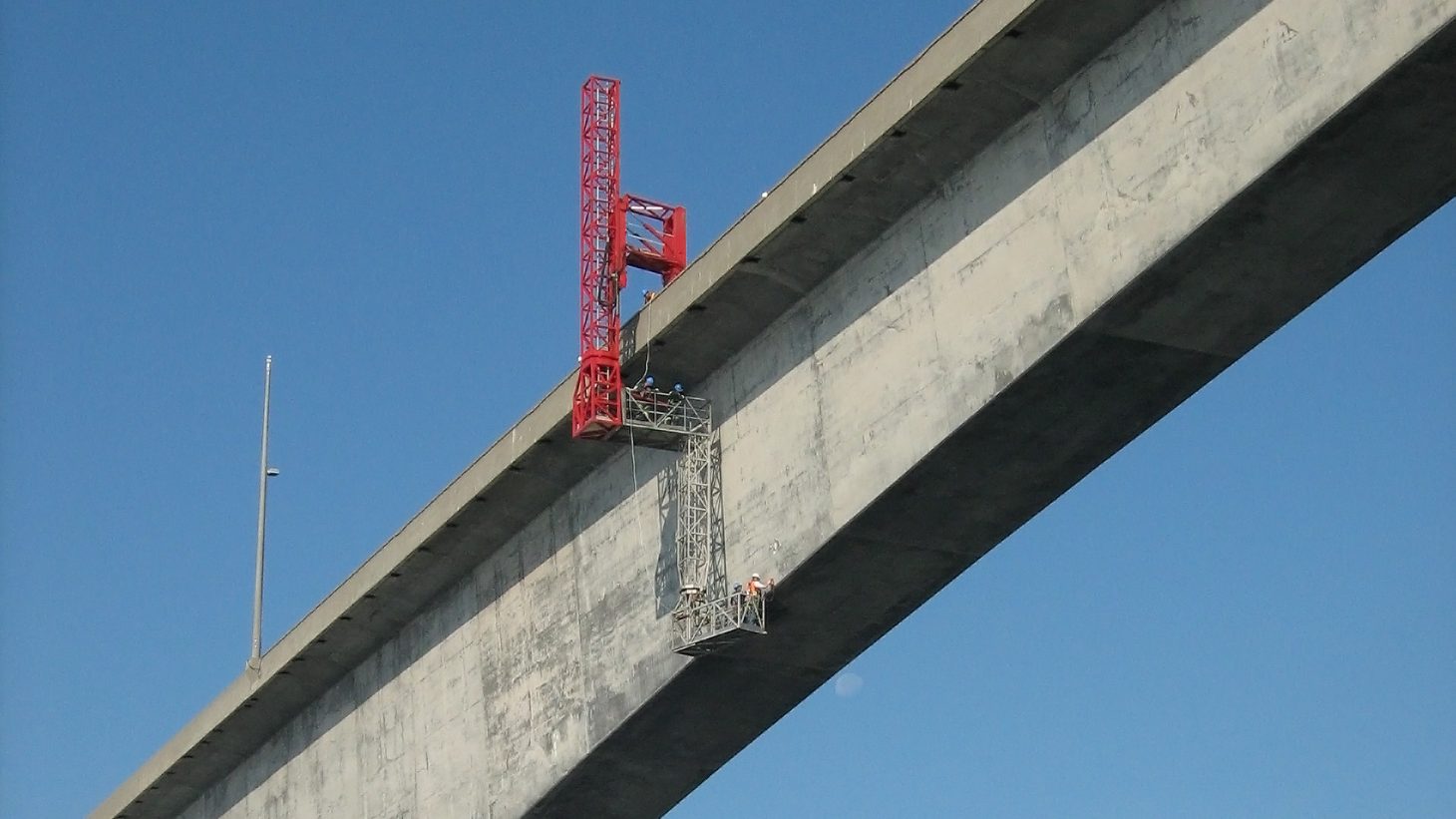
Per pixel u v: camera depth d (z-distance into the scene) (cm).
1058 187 3544
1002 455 3759
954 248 3756
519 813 4778
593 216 4478
